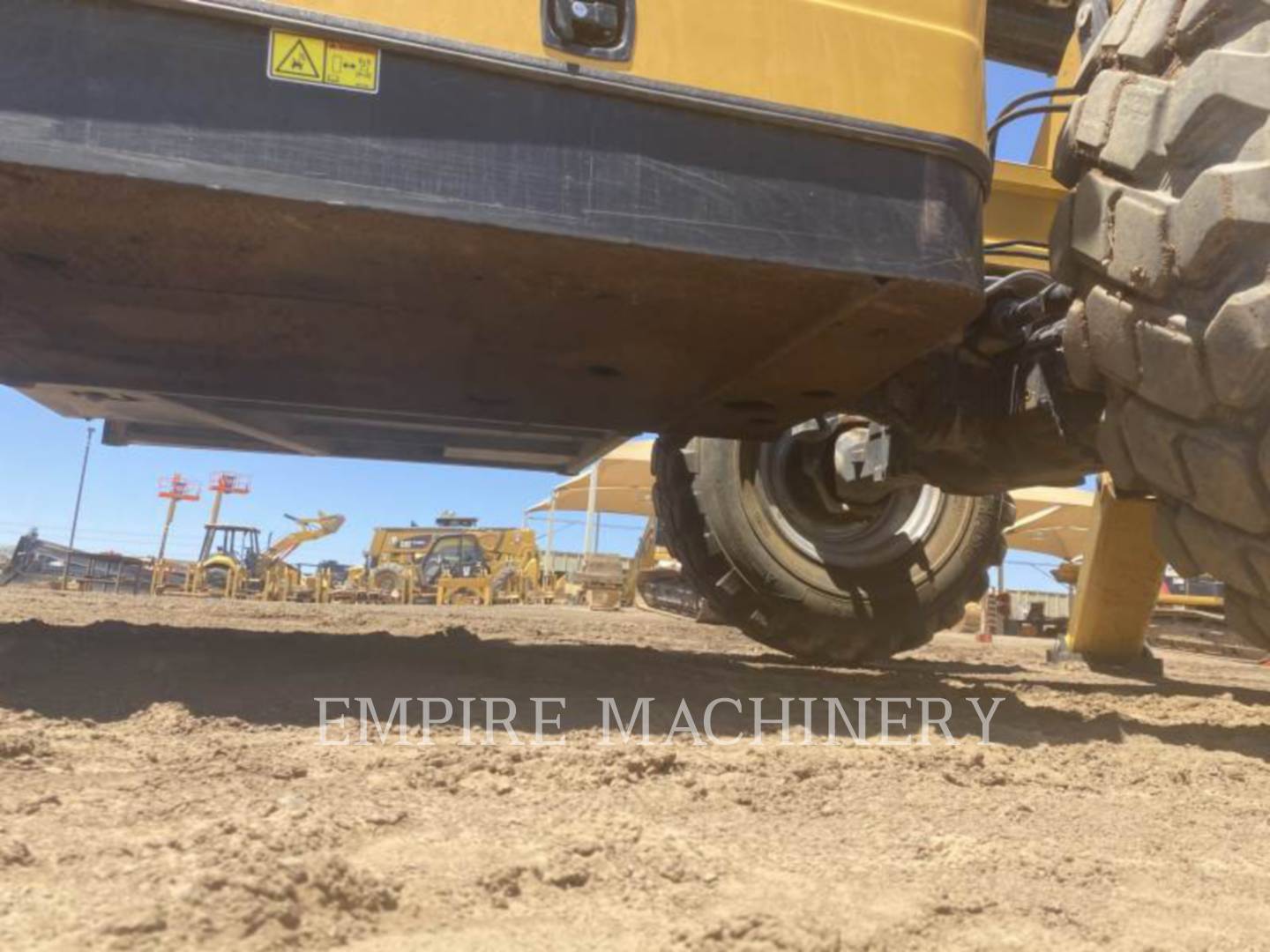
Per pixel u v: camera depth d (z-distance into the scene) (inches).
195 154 97.3
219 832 68.2
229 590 987.9
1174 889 74.5
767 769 102.6
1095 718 155.4
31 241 117.3
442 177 102.8
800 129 114.0
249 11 98.5
